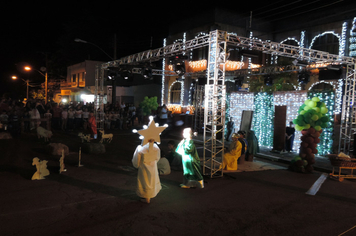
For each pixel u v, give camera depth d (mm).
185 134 7090
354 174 9172
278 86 21312
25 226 4664
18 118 15570
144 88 30781
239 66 24266
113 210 5488
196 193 6785
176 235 4566
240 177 8492
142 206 5750
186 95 26359
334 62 12547
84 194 6348
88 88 32812
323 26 20859
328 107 12336
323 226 5141
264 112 15086
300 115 9742
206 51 24766
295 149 13227
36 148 11430
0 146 11078
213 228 4887
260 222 5219
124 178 7801
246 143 10312
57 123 18484
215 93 8523
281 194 6977
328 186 7859
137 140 15500
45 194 6234
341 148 11891
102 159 10172
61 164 8070
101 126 17406
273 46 10938
